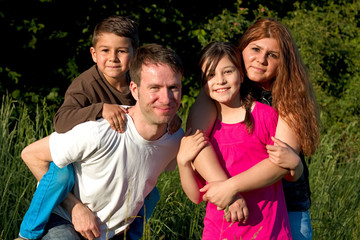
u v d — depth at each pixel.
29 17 5.07
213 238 2.25
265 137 2.23
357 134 5.90
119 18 2.70
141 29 5.69
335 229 3.47
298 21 6.55
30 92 5.00
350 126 6.15
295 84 2.32
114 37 2.59
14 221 3.04
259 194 2.21
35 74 5.17
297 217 2.46
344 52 6.70
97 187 2.10
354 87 6.61
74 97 2.48
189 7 6.25
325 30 6.74
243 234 2.18
